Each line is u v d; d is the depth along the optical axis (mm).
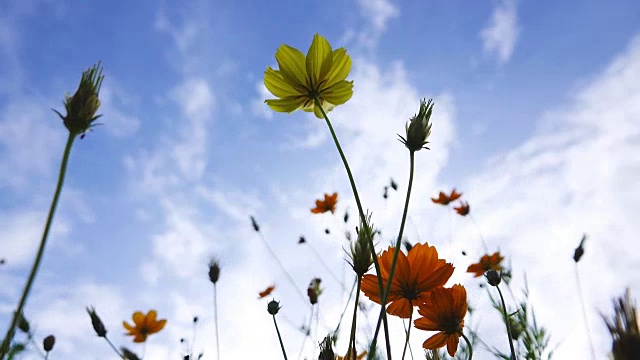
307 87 225
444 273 216
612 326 107
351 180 172
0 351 104
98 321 384
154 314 646
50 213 115
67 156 125
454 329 224
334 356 213
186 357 575
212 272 626
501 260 585
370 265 193
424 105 184
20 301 107
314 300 588
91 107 145
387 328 159
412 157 177
